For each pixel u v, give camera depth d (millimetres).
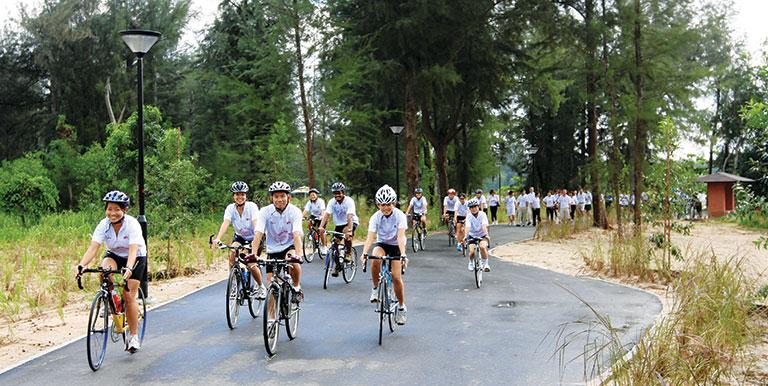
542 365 7336
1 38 46406
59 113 43156
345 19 28844
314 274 15117
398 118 36469
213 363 7469
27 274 14719
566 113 53219
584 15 28391
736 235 26531
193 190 16672
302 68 26172
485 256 13523
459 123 37844
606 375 6895
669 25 23766
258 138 30641
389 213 9156
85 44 41219
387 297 8758
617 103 24750
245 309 10766
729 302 7766
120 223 7641
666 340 6539
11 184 29172
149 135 26641
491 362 7469
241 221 10391
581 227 27766
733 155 54500
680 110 23266
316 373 7051
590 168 26656
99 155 35812
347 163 34500
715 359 6273
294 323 8812
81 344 8523
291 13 25328
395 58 28891
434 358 7645
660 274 14023
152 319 10023
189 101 47531
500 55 31000
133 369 7250
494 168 46250
